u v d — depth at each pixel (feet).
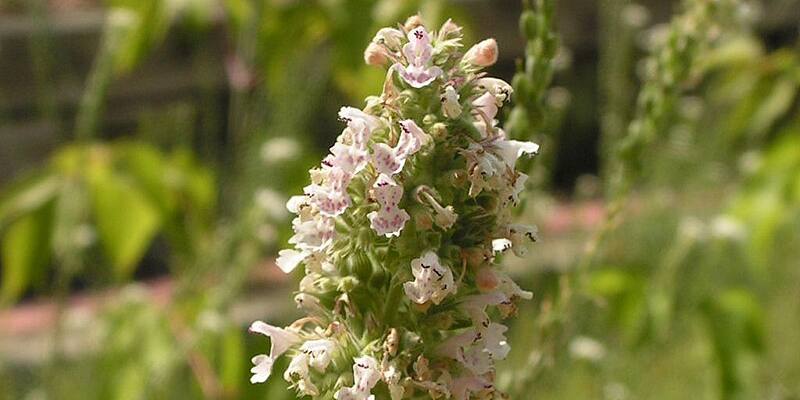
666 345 2.71
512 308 1.08
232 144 2.79
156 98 3.74
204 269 1.95
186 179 1.94
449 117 1.04
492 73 4.26
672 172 3.40
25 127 3.54
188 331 1.79
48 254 1.85
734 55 2.05
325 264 1.07
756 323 1.93
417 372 1.05
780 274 3.34
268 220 2.10
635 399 2.61
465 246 1.06
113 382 1.73
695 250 2.38
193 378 1.76
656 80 1.50
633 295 1.94
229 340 1.70
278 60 1.97
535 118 1.31
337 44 1.81
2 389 2.37
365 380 1.05
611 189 1.51
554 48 1.31
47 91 2.31
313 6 1.89
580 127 4.80
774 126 3.25
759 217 1.99
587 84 4.75
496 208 1.05
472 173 1.04
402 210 1.03
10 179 3.55
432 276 1.04
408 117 1.05
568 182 4.90
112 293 2.47
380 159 1.03
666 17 4.44
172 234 1.91
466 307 1.07
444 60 1.05
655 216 3.25
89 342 2.21
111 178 1.82
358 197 1.05
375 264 1.07
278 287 3.09
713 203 3.47
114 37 1.89
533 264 2.81
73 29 3.47
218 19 2.64
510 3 4.20
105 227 1.82
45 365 2.22
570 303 1.43
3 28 3.43
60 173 1.84
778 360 3.00
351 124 1.04
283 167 2.09
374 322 1.07
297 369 1.07
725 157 3.76
